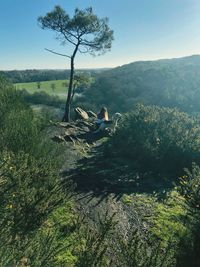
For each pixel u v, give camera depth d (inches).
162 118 527.8
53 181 246.4
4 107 340.8
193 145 442.3
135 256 176.4
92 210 307.3
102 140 621.0
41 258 151.8
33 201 206.7
